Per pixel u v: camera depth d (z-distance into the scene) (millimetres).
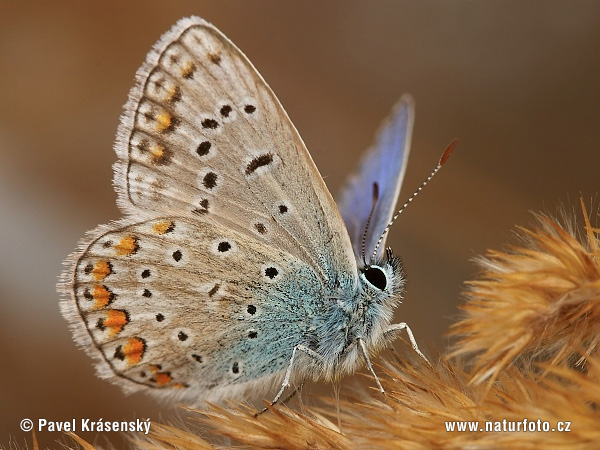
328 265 113
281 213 111
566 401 93
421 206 133
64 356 127
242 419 101
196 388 113
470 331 96
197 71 108
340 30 138
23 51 133
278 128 109
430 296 131
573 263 96
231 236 111
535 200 132
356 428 99
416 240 132
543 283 96
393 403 99
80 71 133
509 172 133
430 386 100
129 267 111
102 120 133
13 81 132
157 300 111
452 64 137
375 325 114
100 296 111
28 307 128
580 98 134
